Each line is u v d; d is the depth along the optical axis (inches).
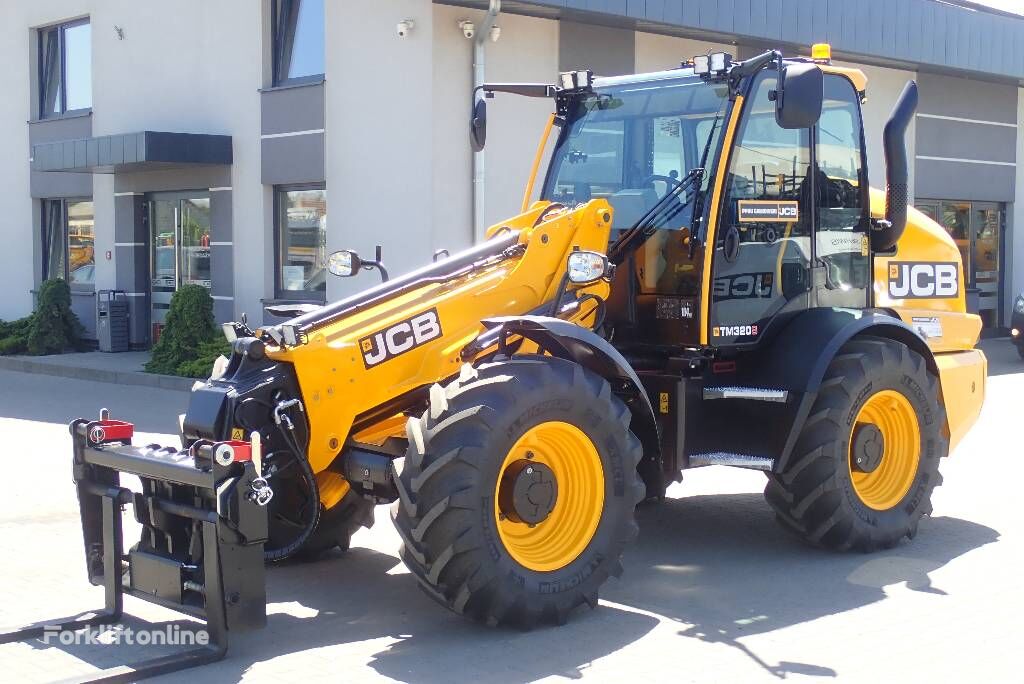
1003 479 346.9
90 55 736.3
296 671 191.3
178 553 203.3
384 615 222.7
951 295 314.3
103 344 701.3
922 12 697.0
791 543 275.7
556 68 584.1
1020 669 192.1
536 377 209.6
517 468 209.9
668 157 259.4
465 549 199.8
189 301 605.9
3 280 811.4
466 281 234.1
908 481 269.7
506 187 573.6
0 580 243.0
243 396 206.7
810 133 269.6
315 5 594.2
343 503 255.6
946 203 776.9
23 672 187.6
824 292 274.8
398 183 556.7
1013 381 585.9
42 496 323.3
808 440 252.1
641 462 244.4
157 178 677.9
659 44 625.9
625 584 243.0
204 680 186.7
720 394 247.6
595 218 246.4
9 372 657.6
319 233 600.7
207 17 637.9
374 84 561.9
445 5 545.0
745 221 255.1
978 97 776.3
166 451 201.9
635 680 187.5
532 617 209.9
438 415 202.1
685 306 250.7
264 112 611.8
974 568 252.8
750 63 244.5
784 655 199.0
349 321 221.1
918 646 203.5
